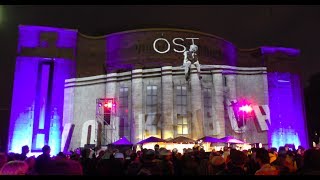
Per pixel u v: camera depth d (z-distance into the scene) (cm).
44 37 6350
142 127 5962
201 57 6400
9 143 5753
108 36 6619
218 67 6425
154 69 6272
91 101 6281
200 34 6525
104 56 6544
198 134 5909
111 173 819
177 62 6312
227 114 6316
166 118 5956
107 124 6044
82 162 1498
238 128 6247
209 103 6272
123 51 6412
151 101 6156
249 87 6631
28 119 5903
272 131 6462
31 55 6222
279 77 6862
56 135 5931
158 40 6375
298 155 1480
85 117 6194
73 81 6303
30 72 6144
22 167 685
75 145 6016
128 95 6238
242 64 7088
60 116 6038
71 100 6203
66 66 6312
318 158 691
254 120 6438
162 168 924
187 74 6178
